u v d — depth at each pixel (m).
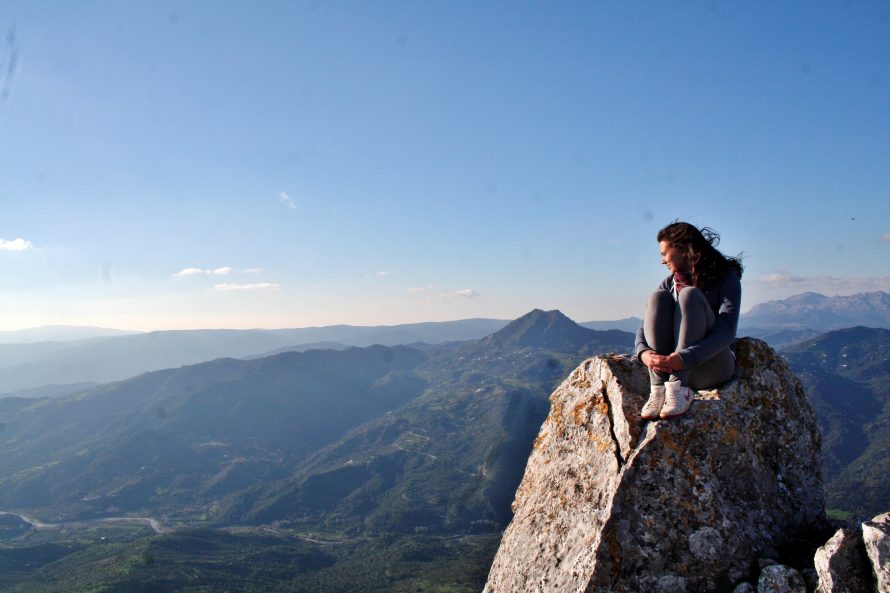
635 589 5.10
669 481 5.34
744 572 5.11
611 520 5.30
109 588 153.75
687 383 5.79
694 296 5.57
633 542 5.20
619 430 6.09
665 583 5.09
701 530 5.18
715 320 5.74
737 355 6.24
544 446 7.22
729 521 5.24
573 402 7.10
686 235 5.86
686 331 5.59
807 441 6.17
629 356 6.98
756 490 5.63
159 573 172.12
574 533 5.81
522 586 6.05
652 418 5.80
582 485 6.14
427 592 158.38
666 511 5.25
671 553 5.14
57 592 155.88
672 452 5.43
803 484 6.00
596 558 5.21
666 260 6.07
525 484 7.29
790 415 6.13
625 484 5.38
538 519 6.45
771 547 5.42
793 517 5.80
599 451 6.21
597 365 7.07
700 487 5.32
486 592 6.68
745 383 6.02
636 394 6.34
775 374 6.20
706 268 5.79
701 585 5.07
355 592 164.88
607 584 5.14
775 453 5.92
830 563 4.44
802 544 5.51
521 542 6.49
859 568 4.40
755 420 5.86
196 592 159.12
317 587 172.25
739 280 5.90
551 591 5.58
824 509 6.07
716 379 5.99
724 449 5.56
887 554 4.19
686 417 5.62
